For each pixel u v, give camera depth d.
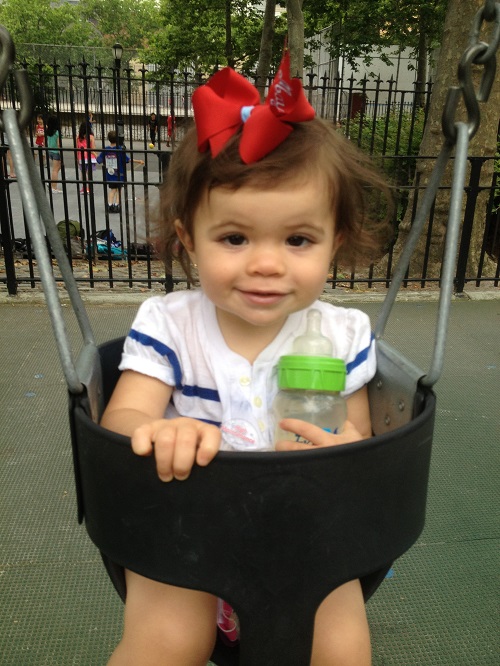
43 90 5.66
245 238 1.01
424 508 0.92
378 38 13.58
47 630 1.65
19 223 7.46
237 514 0.78
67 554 1.93
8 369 3.31
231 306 1.04
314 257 1.04
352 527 0.81
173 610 1.05
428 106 5.43
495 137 5.25
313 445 0.98
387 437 0.81
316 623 1.06
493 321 4.31
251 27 15.66
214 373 1.20
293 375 0.99
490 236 6.50
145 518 0.82
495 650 1.62
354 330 1.28
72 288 1.17
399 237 5.82
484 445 2.64
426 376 1.01
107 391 1.25
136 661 1.03
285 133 0.98
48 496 2.22
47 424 2.75
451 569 1.91
